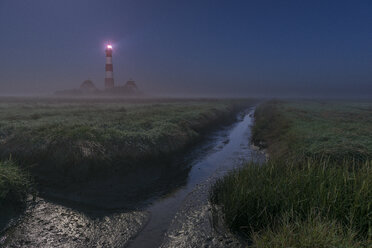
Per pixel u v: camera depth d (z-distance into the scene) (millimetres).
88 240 5371
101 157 10211
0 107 31516
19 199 6949
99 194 8125
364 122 21000
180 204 7445
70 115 22375
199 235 5480
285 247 3738
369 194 4879
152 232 5801
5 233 5398
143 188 8867
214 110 34000
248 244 4910
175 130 16375
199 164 12250
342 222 4516
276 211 5293
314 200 5109
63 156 9961
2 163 8195
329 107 48875
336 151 9781
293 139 13266
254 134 20484
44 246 5027
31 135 11555
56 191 8062
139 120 18891
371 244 3697
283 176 6602
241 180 6738
